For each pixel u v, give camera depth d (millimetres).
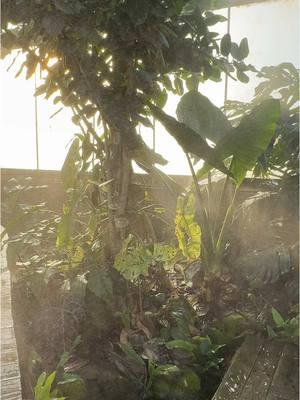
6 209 3459
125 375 2309
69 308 2512
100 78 2674
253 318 2869
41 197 4254
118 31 2521
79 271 2863
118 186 2896
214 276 3072
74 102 2752
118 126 2582
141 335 2639
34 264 2982
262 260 2992
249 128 2818
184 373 2361
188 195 3133
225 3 3217
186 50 2729
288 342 2582
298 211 3264
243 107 3721
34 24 2518
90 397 2119
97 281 2613
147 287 3062
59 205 4273
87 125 2879
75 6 2260
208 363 2512
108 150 2877
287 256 2973
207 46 2768
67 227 2734
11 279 2893
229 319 2848
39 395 1802
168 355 2521
